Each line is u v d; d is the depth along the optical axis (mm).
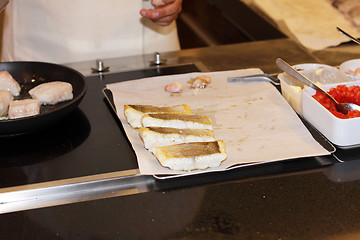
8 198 696
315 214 662
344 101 890
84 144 848
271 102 993
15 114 906
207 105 994
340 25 1476
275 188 718
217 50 1338
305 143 831
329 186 722
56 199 698
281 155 792
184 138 818
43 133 883
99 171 764
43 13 1351
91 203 687
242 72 1152
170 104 1000
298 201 689
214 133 884
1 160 795
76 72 1025
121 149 832
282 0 1696
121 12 1382
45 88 979
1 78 991
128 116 889
